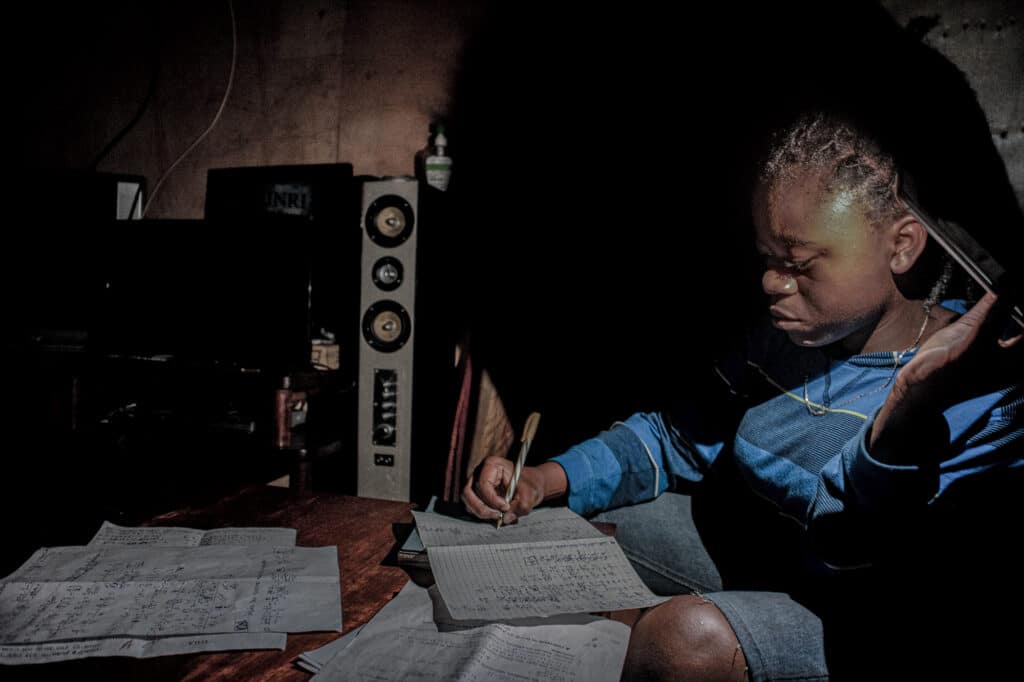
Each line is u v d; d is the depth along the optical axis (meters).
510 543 0.95
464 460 2.38
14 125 3.11
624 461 1.34
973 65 1.88
